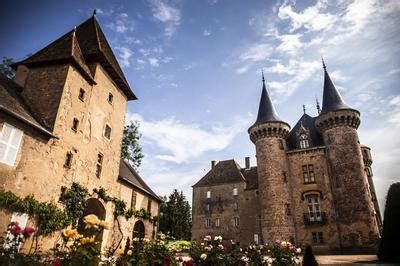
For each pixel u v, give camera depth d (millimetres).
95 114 16922
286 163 31953
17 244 4688
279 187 30047
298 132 34000
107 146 18203
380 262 14117
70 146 14188
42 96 14070
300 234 28797
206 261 8125
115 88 19891
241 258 8625
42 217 11672
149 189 25547
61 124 13609
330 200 28859
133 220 20453
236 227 36938
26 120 11320
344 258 19719
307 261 9812
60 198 13141
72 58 14688
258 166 32188
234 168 42594
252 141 34812
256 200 37125
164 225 50094
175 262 7727
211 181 41938
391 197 14312
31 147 11750
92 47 17781
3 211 10125
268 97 35812
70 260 4770
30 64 15281
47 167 12438
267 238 28578
